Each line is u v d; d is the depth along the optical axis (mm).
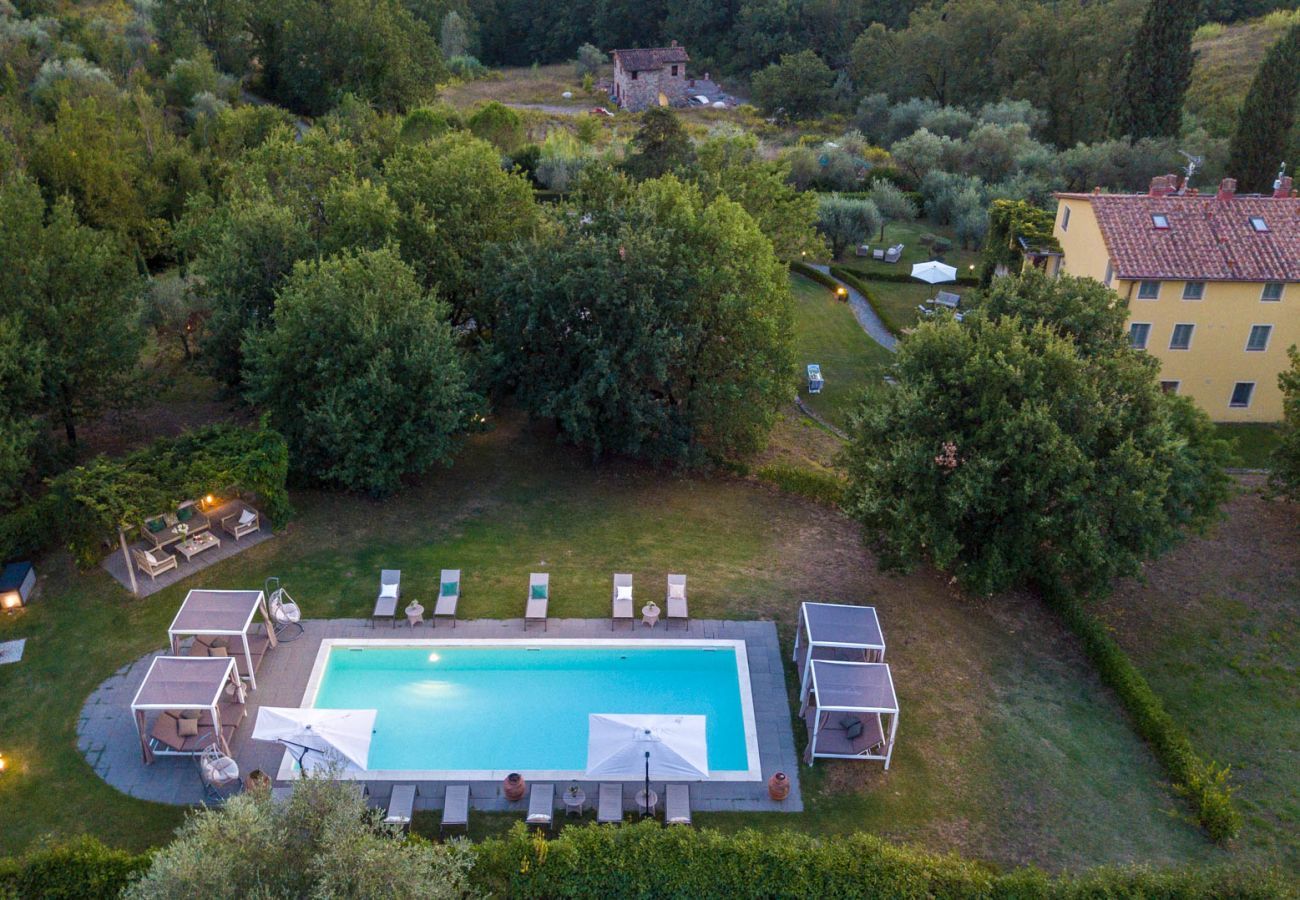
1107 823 23078
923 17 107250
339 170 45500
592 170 44219
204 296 40375
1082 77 91812
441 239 40719
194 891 15492
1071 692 27703
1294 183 65188
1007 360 29469
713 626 28953
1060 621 30812
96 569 30000
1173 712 27844
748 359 37781
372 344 32750
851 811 22797
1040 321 30984
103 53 90250
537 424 41969
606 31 140875
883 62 108000
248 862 16203
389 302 34031
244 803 17141
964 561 29953
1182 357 43125
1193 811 23672
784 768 23953
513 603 29703
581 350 36188
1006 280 35500
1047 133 93625
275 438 31422
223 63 99812
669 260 37594
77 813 21750
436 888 16516
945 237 75688
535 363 37438
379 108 95625
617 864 19484
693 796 23000
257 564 30797
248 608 25578
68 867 18875
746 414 37531
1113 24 90188
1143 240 41688
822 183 82438
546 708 25875
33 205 35719
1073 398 29172
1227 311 42000
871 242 73875
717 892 19469
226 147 71938
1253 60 91438
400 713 25453
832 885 19344
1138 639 30922
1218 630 31469
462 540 33062
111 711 24672
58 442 35469
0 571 29109
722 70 132000
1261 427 44312
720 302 36719
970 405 30016
